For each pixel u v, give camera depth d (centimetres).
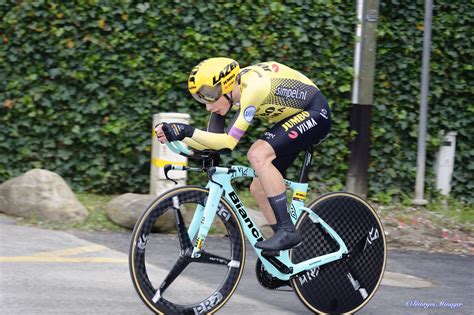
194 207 1268
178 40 1515
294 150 880
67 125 1516
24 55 1483
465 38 1628
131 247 821
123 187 1569
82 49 1491
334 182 1606
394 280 1164
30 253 1126
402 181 1645
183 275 1052
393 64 1617
